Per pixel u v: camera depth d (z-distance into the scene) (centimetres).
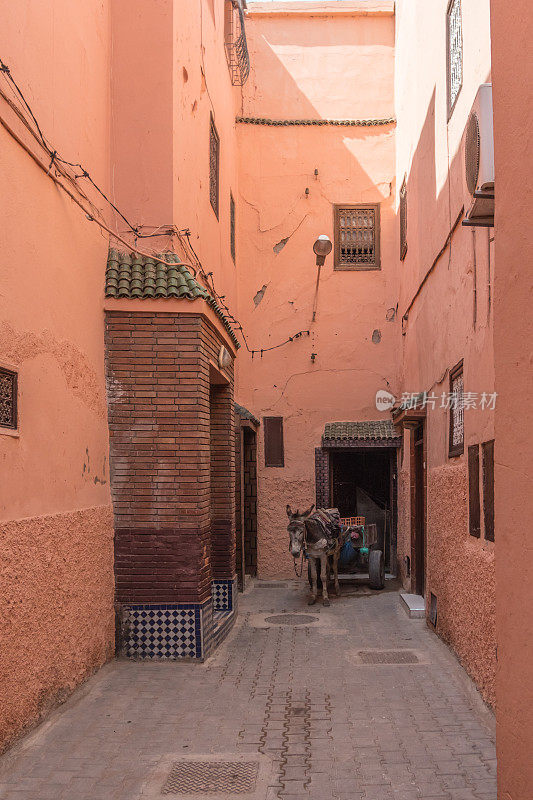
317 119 1443
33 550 503
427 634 856
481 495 609
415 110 1105
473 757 462
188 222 848
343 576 1315
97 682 630
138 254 758
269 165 1434
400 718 542
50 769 442
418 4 1066
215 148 1085
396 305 1400
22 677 480
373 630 888
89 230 677
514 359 310
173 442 721
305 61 1463
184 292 720
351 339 1405
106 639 682
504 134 328
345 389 1397
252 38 1466
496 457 331
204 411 747
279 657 745
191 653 708
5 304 479
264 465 1385
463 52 731
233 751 475
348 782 425
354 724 528
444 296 827
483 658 580
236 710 562
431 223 935
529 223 295
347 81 1455
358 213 1431
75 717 538
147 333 724
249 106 1456
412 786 419
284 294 1414
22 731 479
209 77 1013
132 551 714
